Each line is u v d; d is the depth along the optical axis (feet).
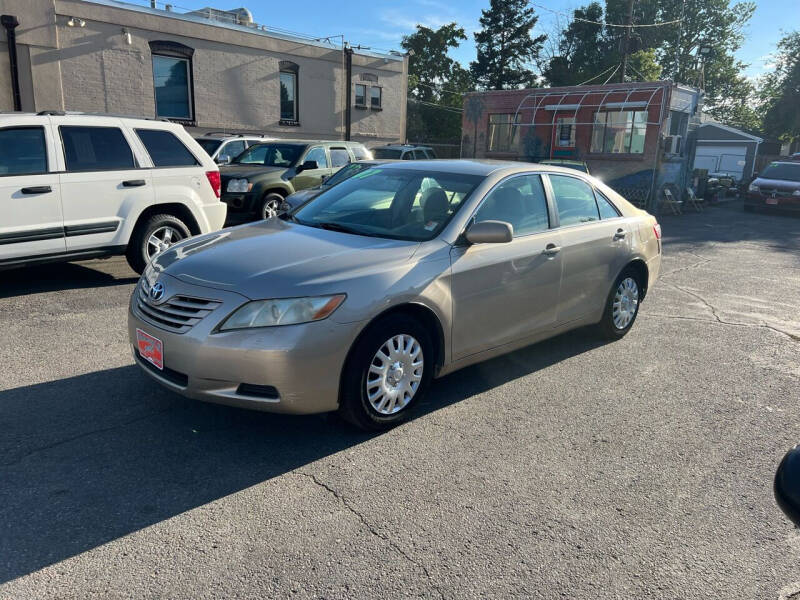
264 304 11.03
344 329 11.39
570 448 12.50
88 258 22.35
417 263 12.75
